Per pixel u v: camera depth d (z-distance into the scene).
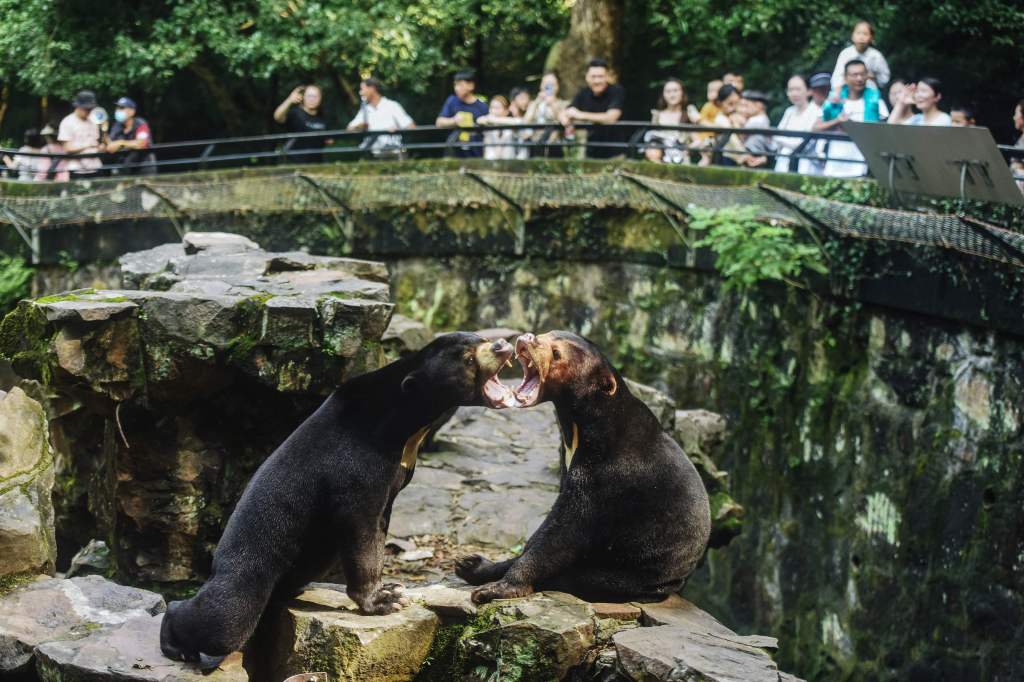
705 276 11.96
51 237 14.72
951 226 8.14
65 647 4.75
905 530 9.08
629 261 12.66
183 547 6.62
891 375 9.46
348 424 4.81
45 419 5.83
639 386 7.43
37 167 17.06
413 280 13.74
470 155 14.48
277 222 14.08
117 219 14.34
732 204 10.75
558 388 5.13
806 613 10.26
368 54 17.66
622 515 5.22
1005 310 8.07
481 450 8.51
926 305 8.92
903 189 9.02
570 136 14.06
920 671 8.76
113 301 6.13
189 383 6.22
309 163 15.38
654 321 12.45
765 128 10.84
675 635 4.89
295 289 6.80
